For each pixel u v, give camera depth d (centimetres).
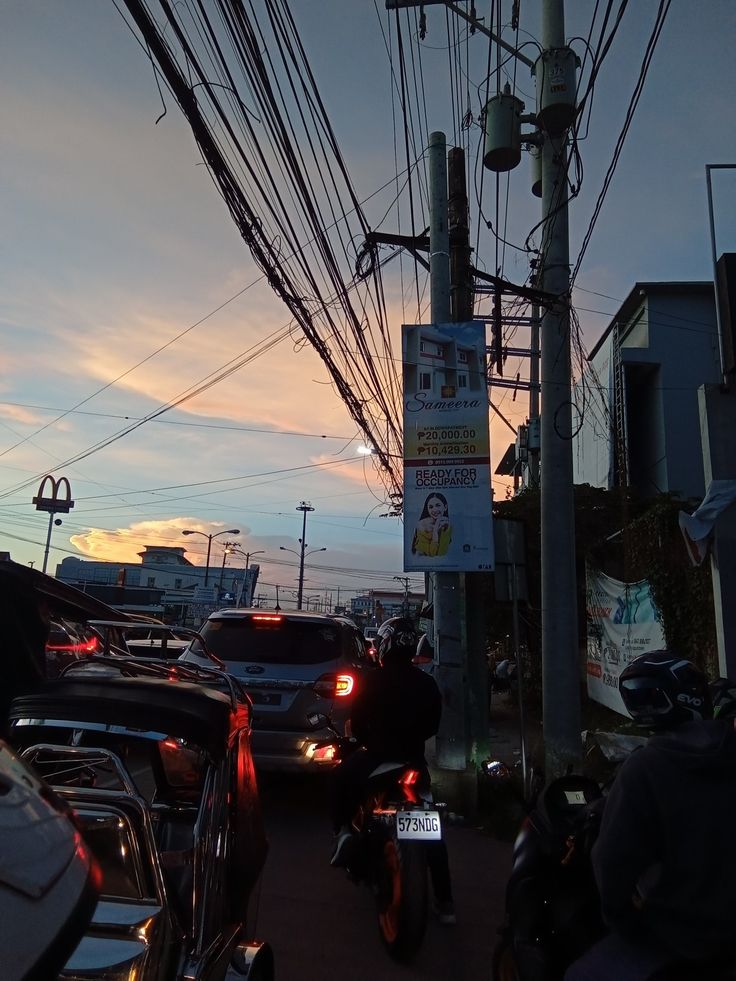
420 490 774
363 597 8081
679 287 2277
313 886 495
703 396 812
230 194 593
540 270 853
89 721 262
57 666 562
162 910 230
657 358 2250
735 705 312
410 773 426
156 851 243
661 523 949
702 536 722
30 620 325
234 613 738
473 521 759
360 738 455
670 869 209
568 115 820
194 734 265
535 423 1631
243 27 496
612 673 1102
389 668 459
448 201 854
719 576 746
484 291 1003
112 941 212
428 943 419
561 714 736
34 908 126
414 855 392
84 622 362
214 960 256
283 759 650
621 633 1070
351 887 494
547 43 848
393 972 382
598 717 1123
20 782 158
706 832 206
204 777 292
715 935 202
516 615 755
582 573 1484
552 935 287
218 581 7412
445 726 718
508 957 312
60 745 270
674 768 213
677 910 207
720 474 787
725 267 854
